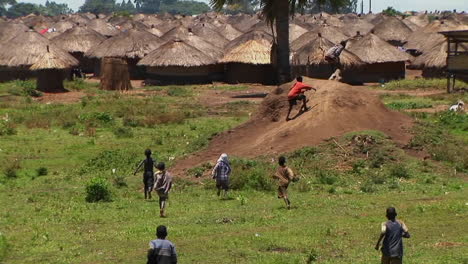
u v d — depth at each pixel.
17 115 161.62
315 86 113.31
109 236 64.81
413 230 63.78
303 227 66.00
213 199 84.81
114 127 148.50
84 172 107.44
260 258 55.00
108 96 197.75
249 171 92.31
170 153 117.00
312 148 98.94
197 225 68.38
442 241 59.38
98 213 77.12
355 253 56.12
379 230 64.12
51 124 151.50
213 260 55.06
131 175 103.81
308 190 87.44
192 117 161.38
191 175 98.31
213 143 112.38
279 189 76.38
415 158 98.50
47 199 87.31
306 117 106.56
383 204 77.06
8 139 134.50
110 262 55.28
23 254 59.25
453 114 134.62
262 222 68.75
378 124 106.00
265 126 113.31
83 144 129.00
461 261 52.22
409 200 78.81
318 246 58.84
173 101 188.50
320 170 93.94
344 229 64.81
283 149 101.25
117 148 125.25
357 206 76.25
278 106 114.06
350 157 96.56
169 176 74.06
